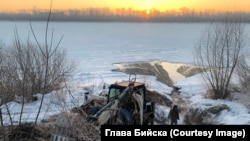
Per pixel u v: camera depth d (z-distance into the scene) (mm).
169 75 31234
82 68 33594
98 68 33969
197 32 103750
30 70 17344
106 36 85125
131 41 69688
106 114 9922
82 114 9773
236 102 19422
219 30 21688
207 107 17891
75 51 49250
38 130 8906
